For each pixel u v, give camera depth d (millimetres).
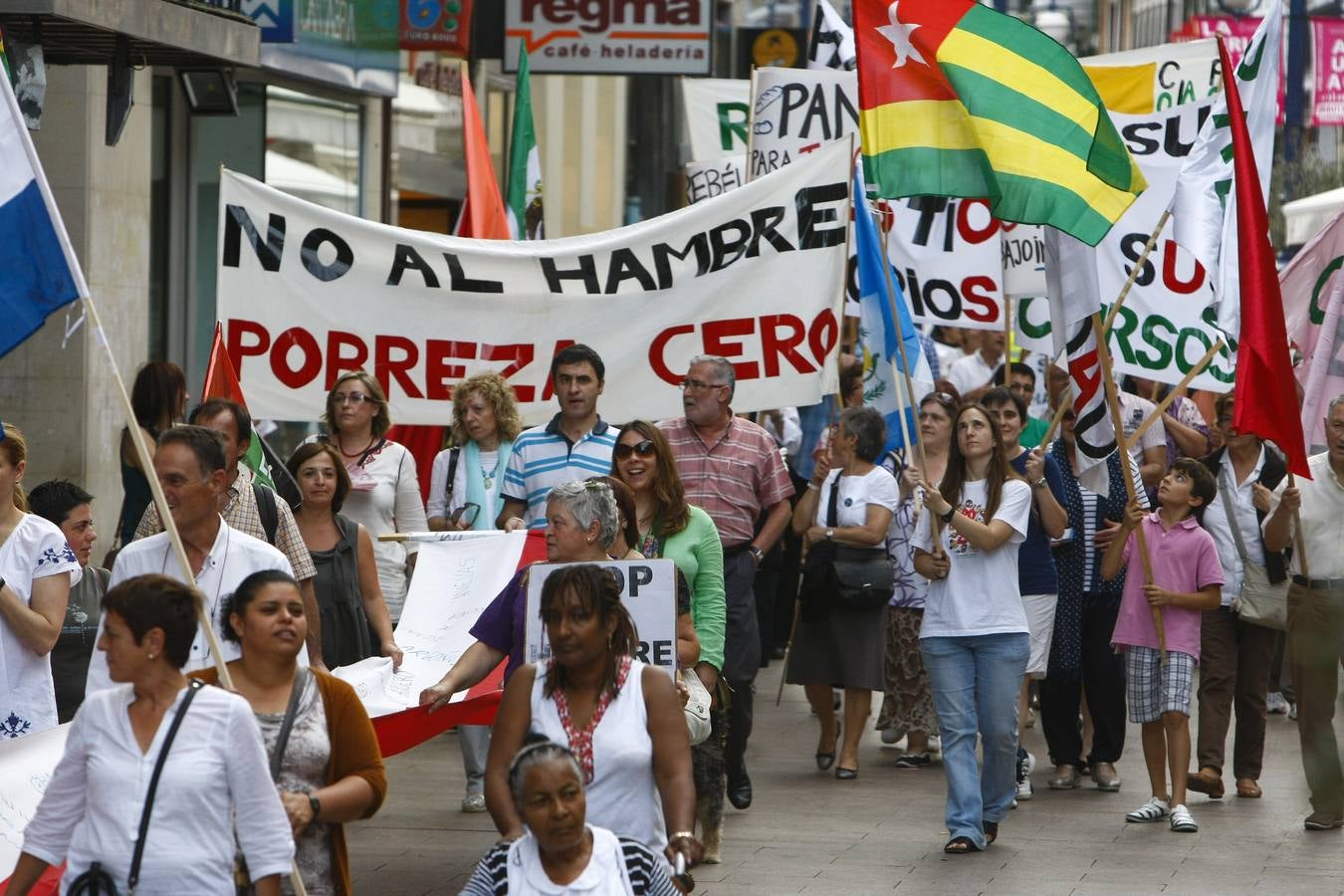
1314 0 59188
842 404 25047
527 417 17750
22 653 11867
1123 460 16922
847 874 14875
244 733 8102
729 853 15594
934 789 18594
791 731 22219
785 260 17719
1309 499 16859
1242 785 18406
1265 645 18328
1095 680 18688
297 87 29188
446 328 17453
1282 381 16406
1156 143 22359
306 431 28984
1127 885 14602
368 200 32281
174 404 15742
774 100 24391
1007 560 15789
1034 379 25422
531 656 11164
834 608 19000
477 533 14359
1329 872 15102
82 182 22406
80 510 13648
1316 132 69125
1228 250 17750
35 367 22422
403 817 16922
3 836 9562
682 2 31156
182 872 7938
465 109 21781
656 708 9805
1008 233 23250
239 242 16906
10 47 16250
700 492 16375
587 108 52344
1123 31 99875
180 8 17484
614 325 17641
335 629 14141
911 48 16047
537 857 8891
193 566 10375
